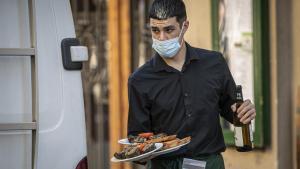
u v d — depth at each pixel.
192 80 8.78
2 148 7.85
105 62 17.83
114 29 17.27
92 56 17.91
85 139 8.15
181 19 8.59
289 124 13.06
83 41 17.98
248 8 13.23
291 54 12.95
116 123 17.31
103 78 17.88
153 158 8.85
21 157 7.89
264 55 13.12
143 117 8.84
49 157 7.98
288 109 13.05
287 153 13.09
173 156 8.76
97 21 17.83
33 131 7.90
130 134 8.91
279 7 12.99
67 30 8.17
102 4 17.80
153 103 8.80
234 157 13.79
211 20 13.94
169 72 8.74
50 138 7.99
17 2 7.94
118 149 17.31
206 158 8.79
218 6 13.82
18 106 7.89
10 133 7.86
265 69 13.12
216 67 8.90
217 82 8.85
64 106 8.07
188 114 8.73
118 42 17.20
